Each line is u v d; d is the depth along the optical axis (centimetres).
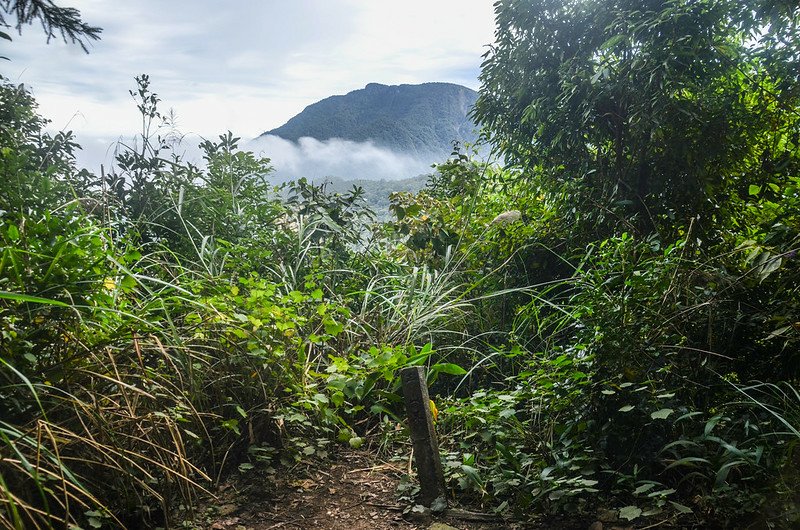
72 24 600
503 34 699
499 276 641
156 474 334
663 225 603
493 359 531
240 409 375
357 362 472
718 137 575
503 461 370
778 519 286
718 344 383
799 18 579
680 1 563
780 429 340
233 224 633
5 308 300
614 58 626
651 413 343
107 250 365
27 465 237
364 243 700
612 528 313
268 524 334
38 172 485
